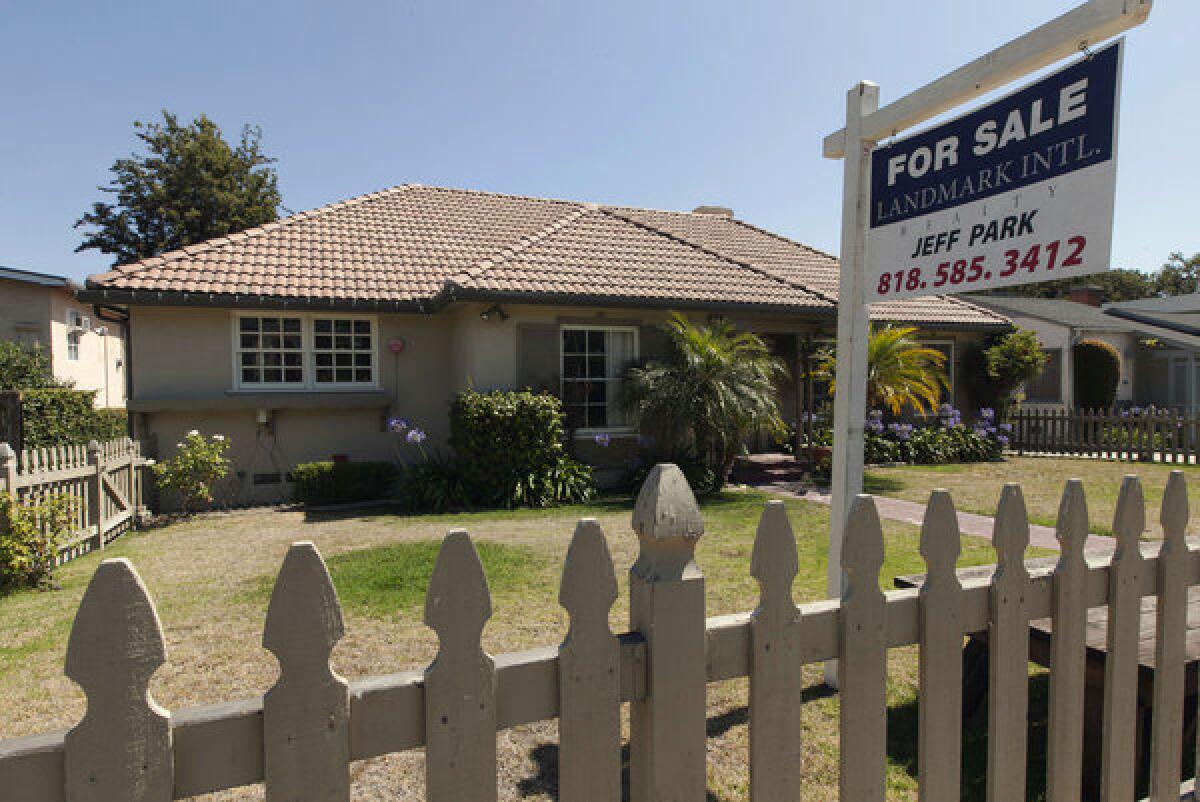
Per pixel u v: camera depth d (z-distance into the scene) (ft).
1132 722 6.56
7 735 10.09
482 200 49.44
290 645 3.76
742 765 9.08
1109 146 7.17
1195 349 72.95
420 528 25.26
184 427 32.30
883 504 28.96
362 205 44.34
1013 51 8.29
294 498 32.68
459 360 35.91
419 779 8.86
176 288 30.50
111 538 24.06
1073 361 67.92
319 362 35.01
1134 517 6.43
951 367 51.16
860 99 10.46
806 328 42.11
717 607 15.25
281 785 3.75
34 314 56.65
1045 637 8.16
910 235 9.68
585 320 35.17
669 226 50.98
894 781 8.75
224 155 91.50
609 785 4.56
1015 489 5.88
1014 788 5.96
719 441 34.27
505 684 4.28
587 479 32.45
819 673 11.85
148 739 3.49
